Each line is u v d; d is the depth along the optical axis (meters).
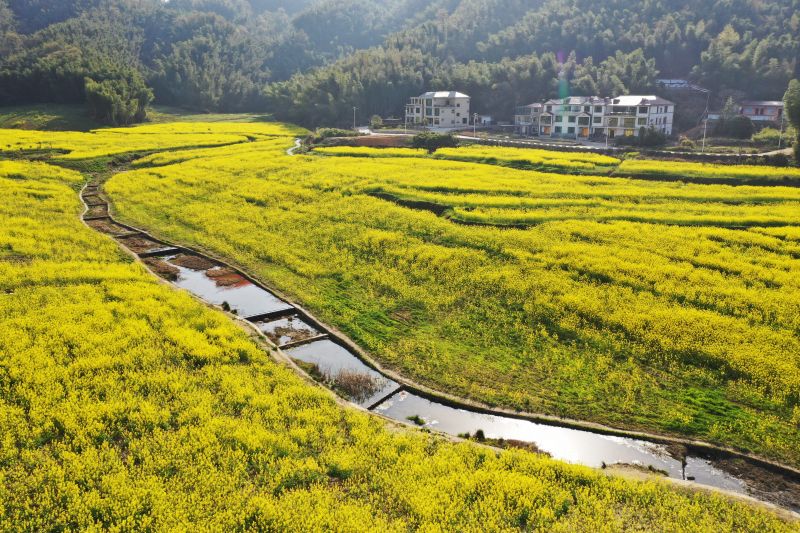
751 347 29.80
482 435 24.95
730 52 131.88
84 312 32.91
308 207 56.53
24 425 22.64
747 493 21.59
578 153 79.31
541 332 33.03
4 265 39.94
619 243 43.88
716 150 81.94
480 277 39.62
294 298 38.62
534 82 137.50
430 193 59.06
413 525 18.73
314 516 18.53
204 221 53.78
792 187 58.28
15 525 17.88
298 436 22.89
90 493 19.11
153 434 22.58
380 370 30.09
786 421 25.19
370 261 44.16
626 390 27.77
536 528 18.53
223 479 20.11
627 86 127.19
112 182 67.88
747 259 40.41
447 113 131.50
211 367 27.73
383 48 178.75
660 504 19.61
